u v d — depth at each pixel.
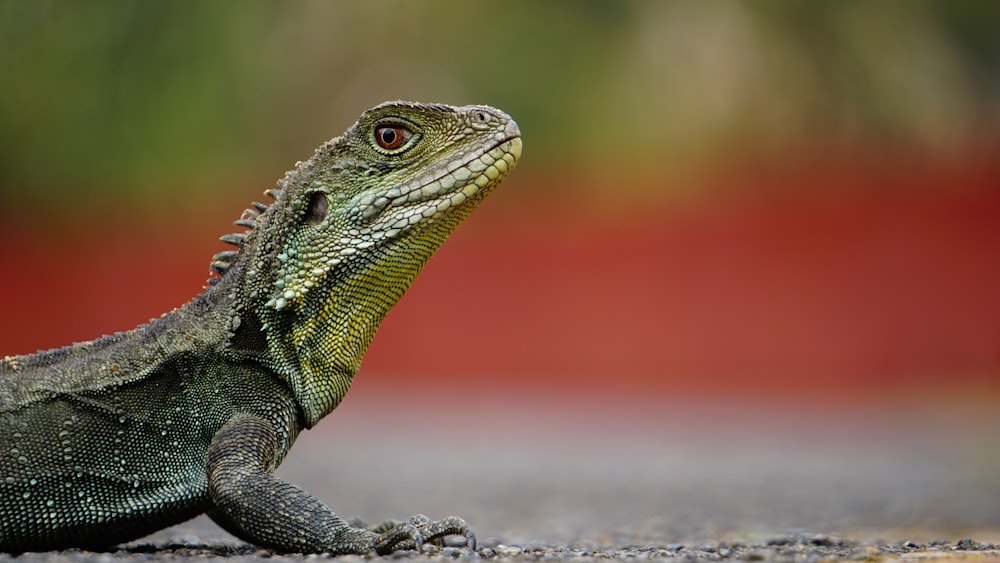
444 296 78.69
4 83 69.88
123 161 71.50
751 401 69.44
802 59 70.75
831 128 72.56
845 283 74.38
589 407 66.81
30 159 72.88
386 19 69.12
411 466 37.09
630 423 56.59
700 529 18.50
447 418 61.25
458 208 13.29
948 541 15.03
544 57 68.88
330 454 42.44
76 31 69.81
